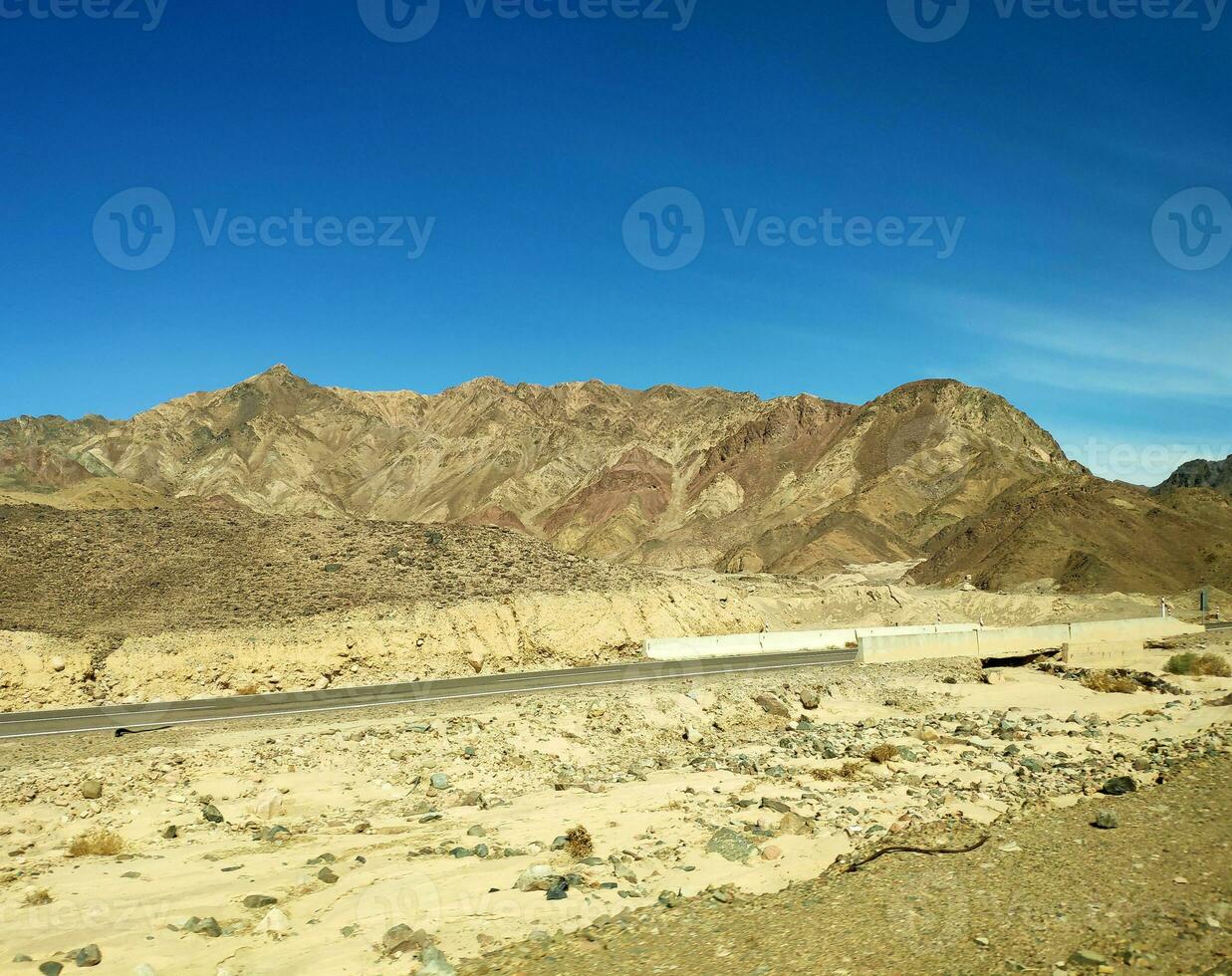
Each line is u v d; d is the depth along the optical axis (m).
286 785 18.55
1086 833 14.20
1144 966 8.73
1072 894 11.19
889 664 40.84
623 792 18.48
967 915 10.70
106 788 17.45
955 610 80.56
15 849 14.29
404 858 13.78
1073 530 118.00
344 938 10.55
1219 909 10.16
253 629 36.16
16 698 29.59
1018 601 82.62
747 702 29.38
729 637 47.75
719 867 13.28
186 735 22.56
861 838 14.68
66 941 10.41
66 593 38.94
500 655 40.69
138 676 32.25
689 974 9.42
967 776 19.56
